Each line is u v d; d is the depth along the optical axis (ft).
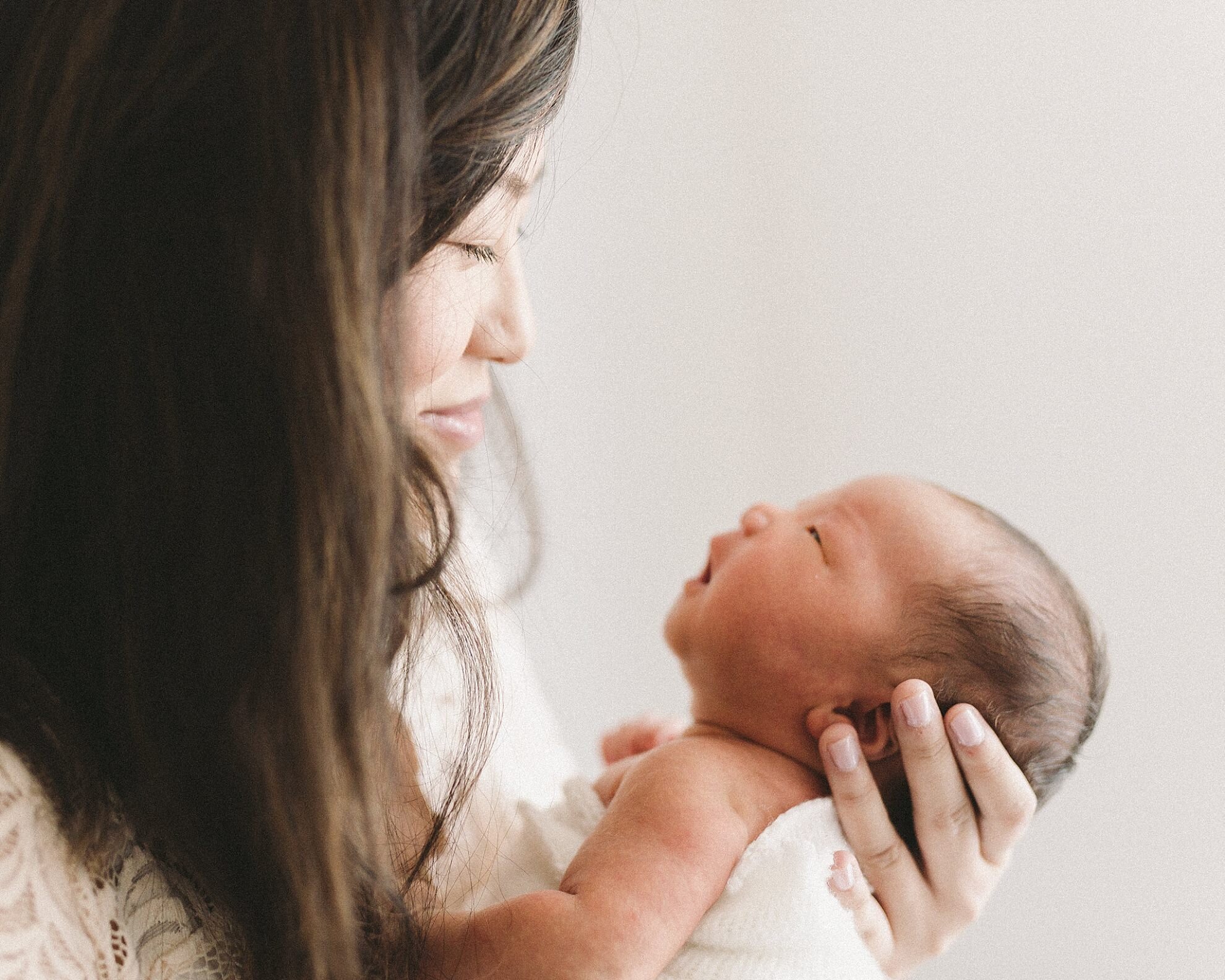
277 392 1.82
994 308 4.70
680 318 5.83
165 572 1.93
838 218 5.27
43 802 1.79
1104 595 4.31
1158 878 4.13
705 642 2.99
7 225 1.79
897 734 2.60
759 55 5.42
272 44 1.72
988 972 4.60
